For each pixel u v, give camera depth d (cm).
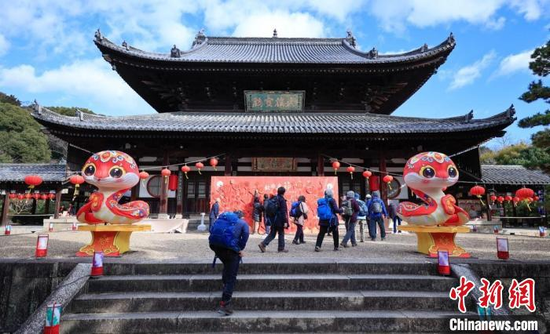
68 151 1961
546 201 2152
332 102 2370
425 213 855
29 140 5038
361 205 1253
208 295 643
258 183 1706
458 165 2122
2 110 5225
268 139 1869
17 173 2017
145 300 628
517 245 1204
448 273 714
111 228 832
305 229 1650
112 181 827
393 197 2012
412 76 2259
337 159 2036
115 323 574
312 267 740
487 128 1698
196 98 2323
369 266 743
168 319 579
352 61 2114
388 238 1405
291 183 1703
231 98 2333
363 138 1830
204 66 2105
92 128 1730
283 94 2208
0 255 876
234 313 601
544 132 1403
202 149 1966
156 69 2111
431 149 1997
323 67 2130
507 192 2286
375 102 2486
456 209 848
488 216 2083
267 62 2078
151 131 1747
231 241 597
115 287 672
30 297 700
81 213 842
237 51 2869
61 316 589
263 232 1595
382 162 1950
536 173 2336
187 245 1116
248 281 683
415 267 738
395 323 583
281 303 630
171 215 1942
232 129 1747
